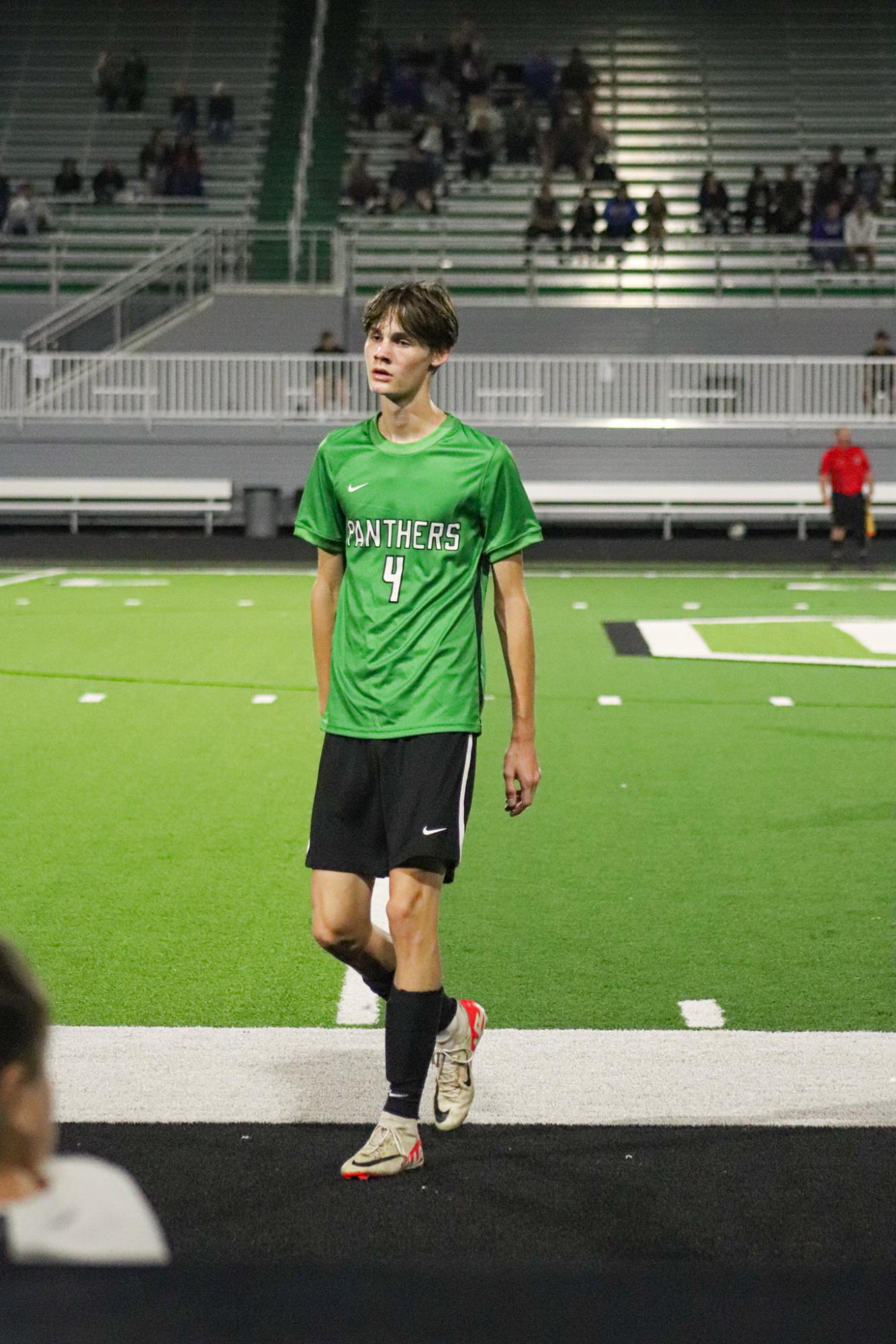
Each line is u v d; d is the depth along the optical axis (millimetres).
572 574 77062
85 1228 3471
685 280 103562
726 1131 12609
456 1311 3551
